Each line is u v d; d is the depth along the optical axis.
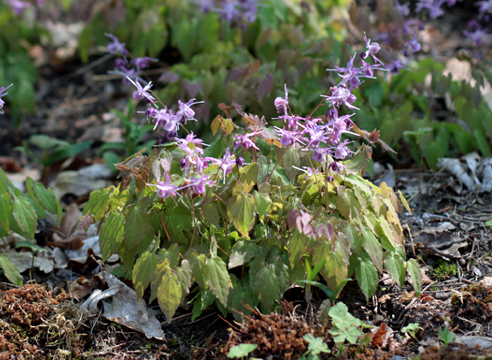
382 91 1.70
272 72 1.70
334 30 1.97
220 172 1.38
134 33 2.02
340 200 1.37
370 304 1.42
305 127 1.35
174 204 1.40
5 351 1.37
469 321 1.38
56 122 2.10
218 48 1.84
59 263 1.55
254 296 1.38
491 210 1.57
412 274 1.38
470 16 2.47
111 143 1.74
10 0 2.19
